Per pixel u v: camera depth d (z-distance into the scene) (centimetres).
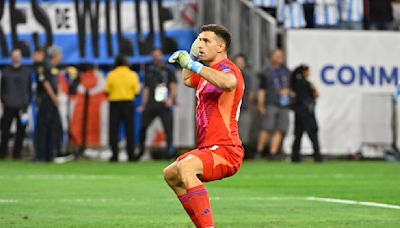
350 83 7388
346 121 7406
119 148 7350
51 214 3288
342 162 7062
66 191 4306
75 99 7219
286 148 7294
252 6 7156
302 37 7275
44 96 6769
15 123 7200
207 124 2502
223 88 2450
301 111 6906
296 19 7275
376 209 3534
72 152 7212
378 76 7425
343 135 7406
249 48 7162
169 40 7200
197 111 2542
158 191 4331
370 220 3142
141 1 7200
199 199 2444
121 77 6819
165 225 2969
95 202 3769
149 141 7331
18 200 3831
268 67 7012
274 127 7050
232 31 7138
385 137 7456
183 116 7269
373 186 4725
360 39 7375
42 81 6731
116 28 7194
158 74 6906
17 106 6938
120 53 7188
